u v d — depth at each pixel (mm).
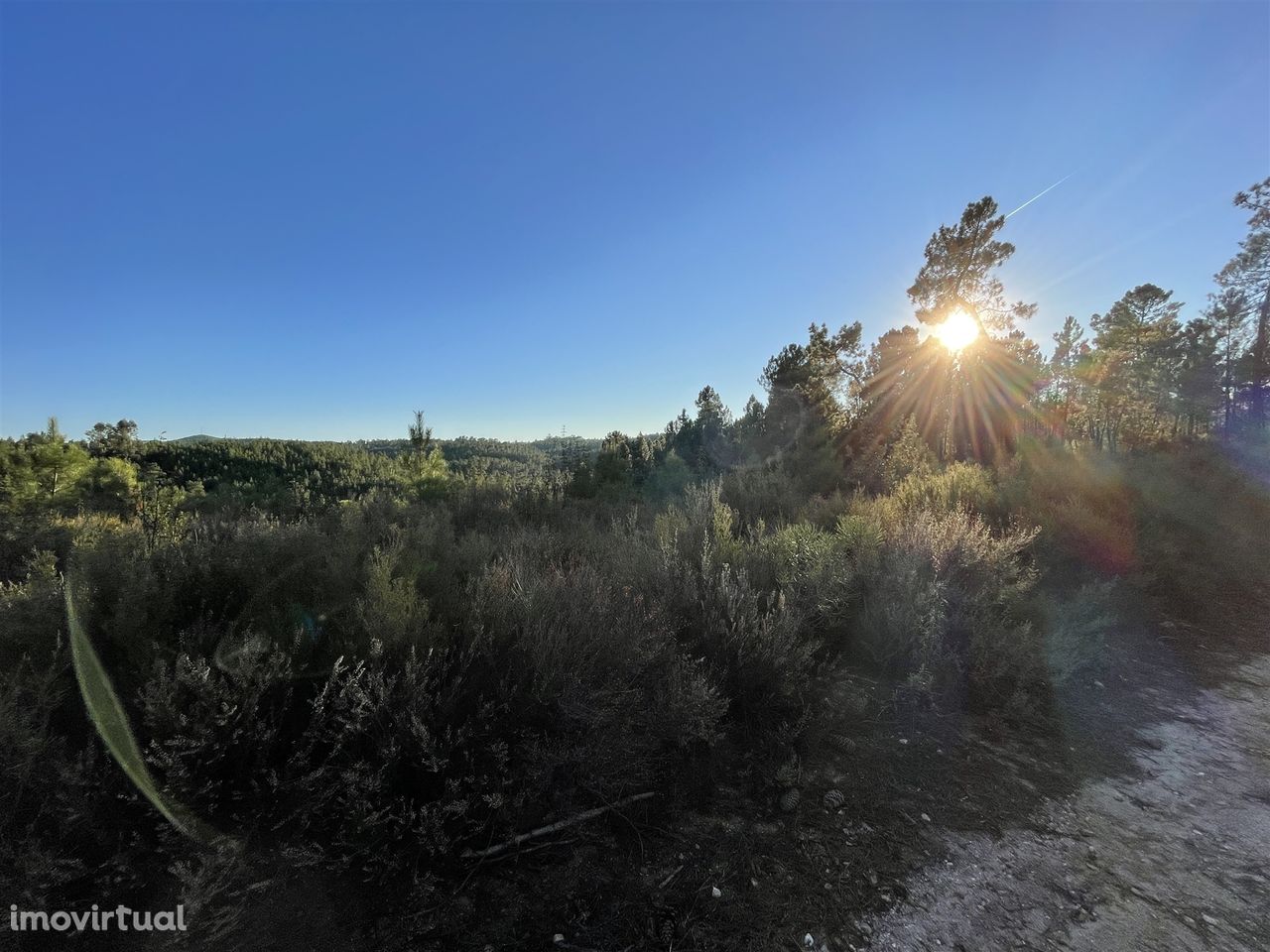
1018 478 9156
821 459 13922
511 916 2217
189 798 2041
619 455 15648
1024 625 4570
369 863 2232
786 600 4344
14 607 2781
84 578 2977
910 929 2309
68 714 2416
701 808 2936
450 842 2314
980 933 2301
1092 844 2877
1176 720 4223
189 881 1880
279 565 3672
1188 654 5453
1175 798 3283
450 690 2635
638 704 3021
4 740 1973
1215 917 2418
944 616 4297
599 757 2668
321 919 2098
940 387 21875
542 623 3059
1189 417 22047
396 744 2398
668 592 4074
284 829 2234
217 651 2541
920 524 5391
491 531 8102
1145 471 10062
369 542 4586
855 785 3221
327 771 2258
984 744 3729
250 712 2256
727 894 2432
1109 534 7160
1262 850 2859
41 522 5484
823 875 2580
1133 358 41656
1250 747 3877
